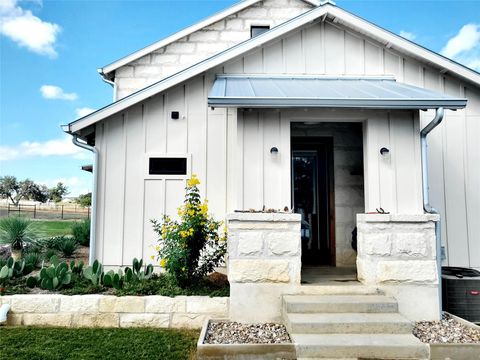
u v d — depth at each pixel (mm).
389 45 7934
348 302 5184
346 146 8398
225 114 7875
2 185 54156
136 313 5871
